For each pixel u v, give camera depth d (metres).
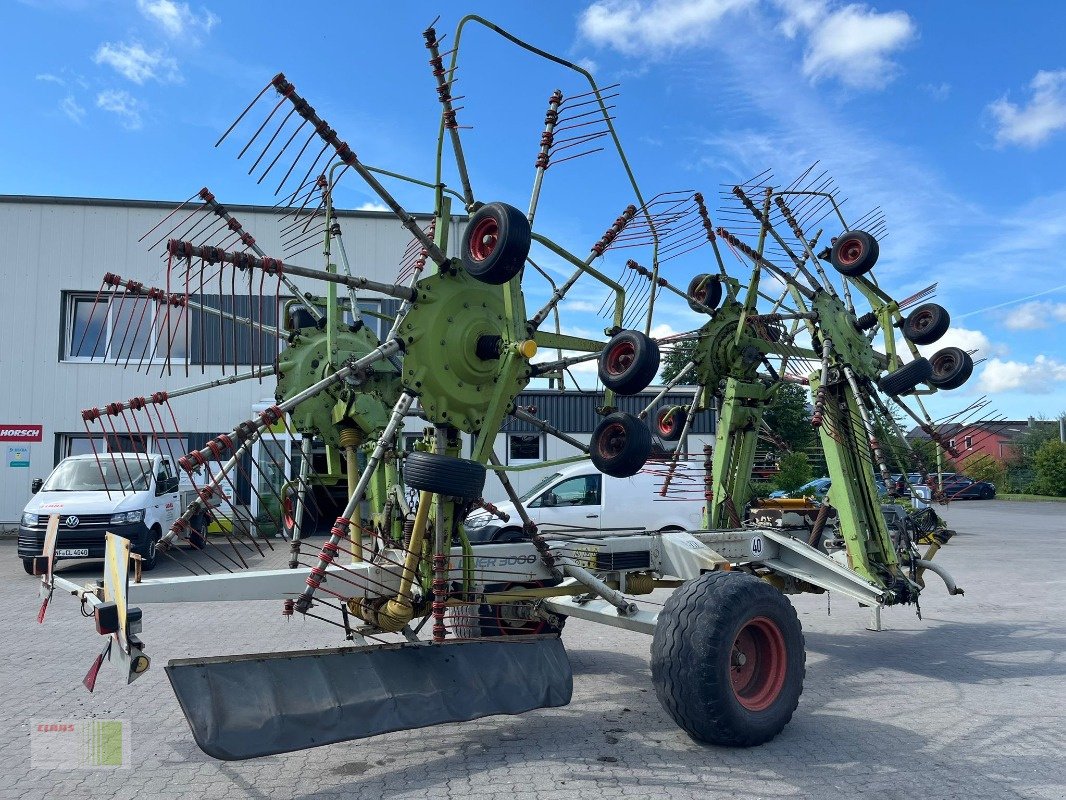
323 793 3.92
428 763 4.33
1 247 18.69
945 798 3.88
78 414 18.55
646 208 5.46
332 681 3.77
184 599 4.12
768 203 7.00
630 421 4.66
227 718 3.44
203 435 18.22
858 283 7.77
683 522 12.90
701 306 7.02
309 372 6.71
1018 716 5.25
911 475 7.23
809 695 5.78
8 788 3.98
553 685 4.43
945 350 7.58
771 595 4.65
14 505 18.41
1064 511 30.28
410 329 4.41
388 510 5.96
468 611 5.73
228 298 15.55
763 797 3.87
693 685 4.33
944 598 10.14
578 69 5.05
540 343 4.85
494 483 18.52
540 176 5.06
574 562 5.56
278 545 14.20
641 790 3.95
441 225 4.67
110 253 18.97
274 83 3.72
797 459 15.96
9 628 7.99
